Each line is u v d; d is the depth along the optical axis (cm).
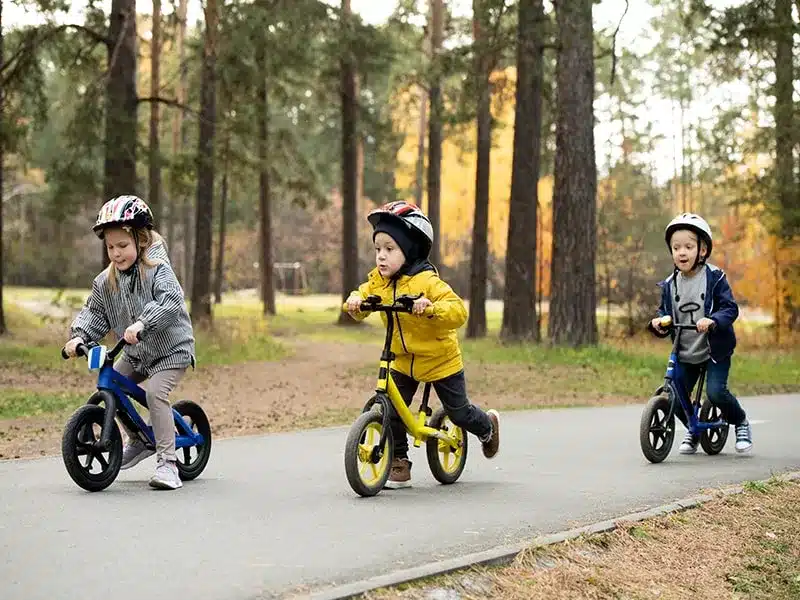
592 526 628
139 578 485
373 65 3597
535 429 1177
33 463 853
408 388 756
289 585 479
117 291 743
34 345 2448
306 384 1925
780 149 3288
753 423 1266
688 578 574
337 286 8619
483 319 3316
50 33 2341
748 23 2331
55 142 5866
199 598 455
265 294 4694
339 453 945
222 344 2620
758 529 688
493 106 3319
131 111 2453
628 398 1675
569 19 2228
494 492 750
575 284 2258
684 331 955
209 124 2888
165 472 737
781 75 3172
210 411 1449
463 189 5691
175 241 7262
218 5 2680
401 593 481
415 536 589
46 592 460
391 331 731
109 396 716
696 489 783
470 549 562
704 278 940
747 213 3584
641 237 4188
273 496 712
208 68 2961
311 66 3334
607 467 890
